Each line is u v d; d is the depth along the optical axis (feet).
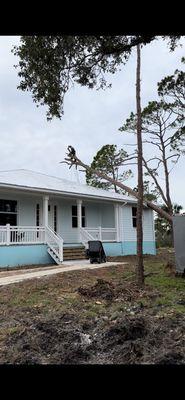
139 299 27.02
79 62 23.98
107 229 74.13
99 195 69.97
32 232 57.93
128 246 78.79
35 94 24.88
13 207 60.80
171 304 24.99
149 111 91.66
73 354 15.47
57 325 19.54
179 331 17.80
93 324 19.90
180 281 35.32
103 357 15.44
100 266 50.06
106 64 24.86
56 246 58.90
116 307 24.13
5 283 35.29
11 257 53.36
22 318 21.86
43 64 23.38
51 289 31.63
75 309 23.90
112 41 22.76
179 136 91.15
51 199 68.08
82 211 75.87
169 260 62.49
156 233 138.31
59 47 22.74
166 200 93.71
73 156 50.03
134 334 17.29
